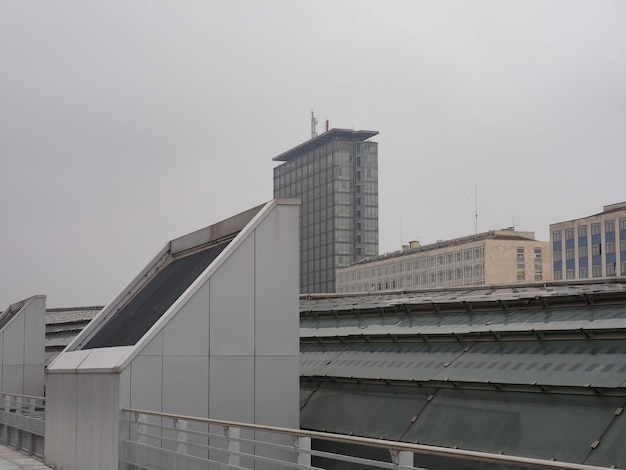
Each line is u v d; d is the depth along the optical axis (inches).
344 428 753.6
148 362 685.3
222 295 709.3
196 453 686.5
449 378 712.4
